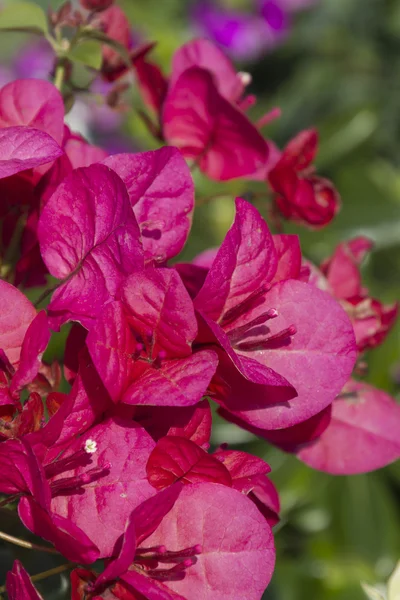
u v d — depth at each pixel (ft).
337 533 2.80
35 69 4.56
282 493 2.66
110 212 1.58
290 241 1.66
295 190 1.90
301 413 1.62
